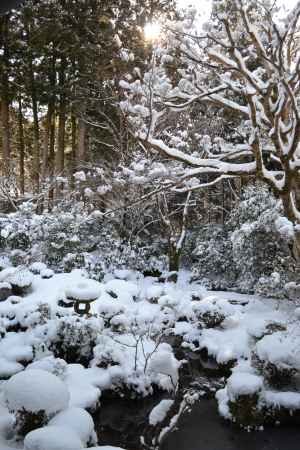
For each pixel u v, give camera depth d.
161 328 6.59
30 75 12.70
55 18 10.94
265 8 4.07
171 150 4.62
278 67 3.89
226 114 7.87
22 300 7.15
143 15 6.33
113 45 6.14
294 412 4.53
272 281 7.45
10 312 6.49
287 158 4.11
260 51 4.08
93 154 12.69
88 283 6.85
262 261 8.27
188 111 7.38
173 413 4.21
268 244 8.17
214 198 12.84
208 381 5.53
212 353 6.16
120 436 4.22
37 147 13.78
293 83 4.49
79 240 9.77
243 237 8.27
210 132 7.86
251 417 4.43
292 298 7.35
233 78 6.46
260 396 4.53
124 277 9.71
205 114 7.85
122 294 8.05
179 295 8.35
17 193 12.04
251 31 4.02
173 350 6.49
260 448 4.07
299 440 4.24
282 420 4.52
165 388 5.08
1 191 11.47
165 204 10.06
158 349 5.91
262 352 5.02
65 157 17.16
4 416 3.95
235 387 4.50
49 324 5.89
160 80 4.86
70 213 10.14
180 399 4.95
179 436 4.20
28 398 3.63
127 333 6.35
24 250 9.77
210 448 4.02
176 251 10.15
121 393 4.98
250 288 8.79
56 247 9.55
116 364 5.32
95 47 9.52
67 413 3.65
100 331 5.93
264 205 8.70
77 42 10.47
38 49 12.10
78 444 2.94
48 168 13.34
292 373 4.79
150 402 4.92
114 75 7.26
